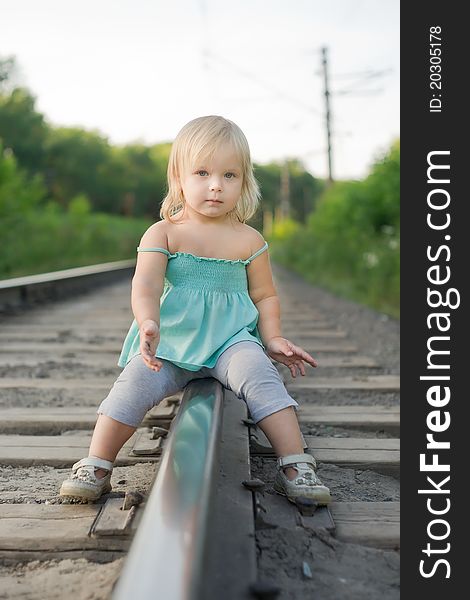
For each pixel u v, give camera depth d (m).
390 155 15.55
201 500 1.44
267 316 2.56
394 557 1.93
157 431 2.90
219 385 2.38
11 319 7.88
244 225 2.63
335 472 2.75
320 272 17.17
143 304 2.28
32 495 2.38
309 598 1.67
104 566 1.84
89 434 3.26
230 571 1.61
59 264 19.06
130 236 29.44
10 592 1.71
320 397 4.12
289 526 2.00
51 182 57.88
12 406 3.76
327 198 22.45
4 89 51.81
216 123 2.47
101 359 5.29
